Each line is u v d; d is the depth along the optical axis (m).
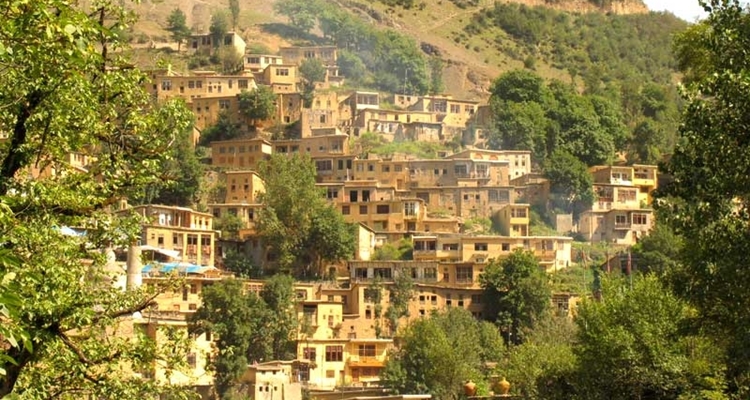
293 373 194.00
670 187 69.06
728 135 66.81
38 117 54.00
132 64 61.09
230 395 181.50
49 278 53.25
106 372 58.22
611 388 103.75
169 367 61.41
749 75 66.19
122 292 62.25
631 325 104.19
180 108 62.09
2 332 38.91
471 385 127.56
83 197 57.81
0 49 41.84
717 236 66.44
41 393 54.47
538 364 137.75
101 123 59.12
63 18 47.47
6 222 47.97
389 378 189.75
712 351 98.00
